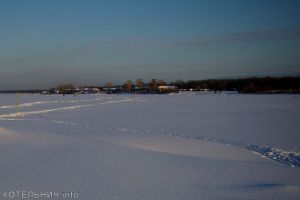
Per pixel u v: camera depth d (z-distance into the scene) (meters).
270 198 6.93
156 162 10.17
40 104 49.16
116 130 18.88
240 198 6.95
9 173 8.73
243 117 26.08
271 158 11.24
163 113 30.98
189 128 19.73
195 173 8.94
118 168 9.37
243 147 13.41
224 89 133.25
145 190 7.46
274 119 24.33
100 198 6.93
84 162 10.05
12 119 26.00
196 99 61.41
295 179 8.50
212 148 12.93
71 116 28.67
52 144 13.33
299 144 13.94
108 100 61.66
